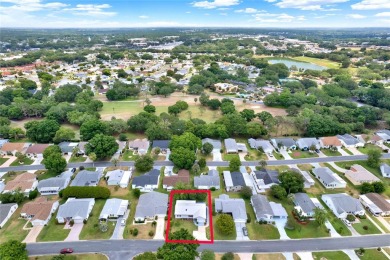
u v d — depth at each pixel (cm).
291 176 8881
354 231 7350
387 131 13138
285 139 12200
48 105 15988
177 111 16062
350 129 13238
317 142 12075
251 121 15212
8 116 15200
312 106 15750
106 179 9569
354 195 8862
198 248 6762
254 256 6569
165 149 11588
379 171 10288
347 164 10738
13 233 7188
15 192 8356
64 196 8456
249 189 8638
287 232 7312
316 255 6619
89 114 14875
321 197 8731
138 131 13825
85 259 6438
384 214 7900
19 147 11525
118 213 7738
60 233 7212
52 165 9706
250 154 11538
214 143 12038
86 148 10756
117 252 6650
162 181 9488
